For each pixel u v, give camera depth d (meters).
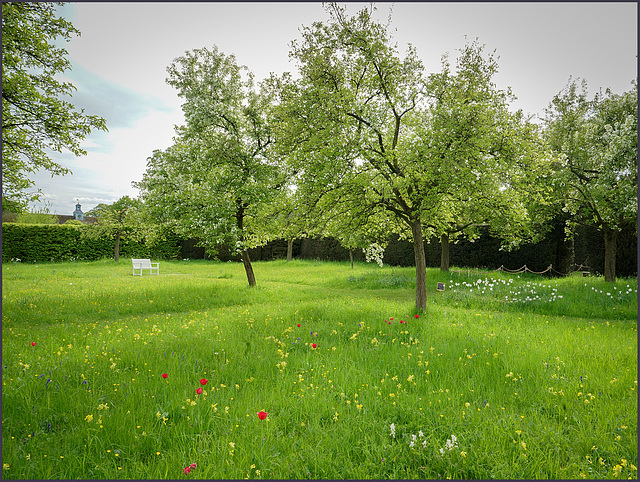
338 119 9.55
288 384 4.82
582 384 4.81
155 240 15.99
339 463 3.29
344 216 11.12
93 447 3.47
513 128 9.87
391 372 5.30
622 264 16.45
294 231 12.17
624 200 11.35
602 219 14.14
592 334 7.53
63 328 8.03
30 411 4.02
